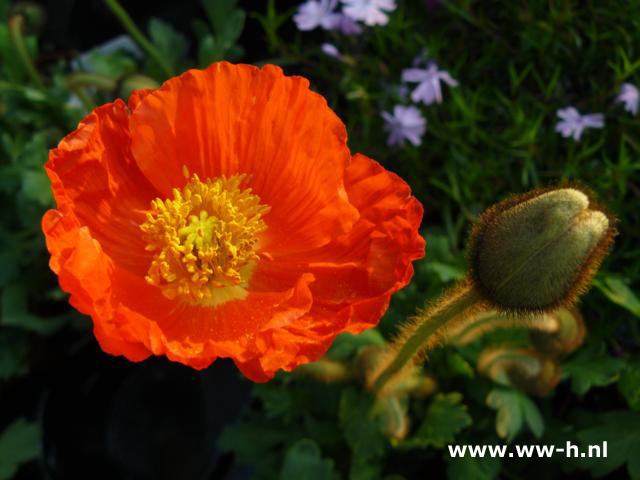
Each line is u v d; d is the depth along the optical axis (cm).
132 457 27
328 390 24
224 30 28
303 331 18
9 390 29
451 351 24
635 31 27
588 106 28
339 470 24
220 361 28
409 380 22
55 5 35
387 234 18
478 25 28
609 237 17
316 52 30
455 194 26
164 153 19
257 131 19
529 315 18
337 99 30
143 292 19
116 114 19
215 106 19
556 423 24
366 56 30
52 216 17
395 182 18
